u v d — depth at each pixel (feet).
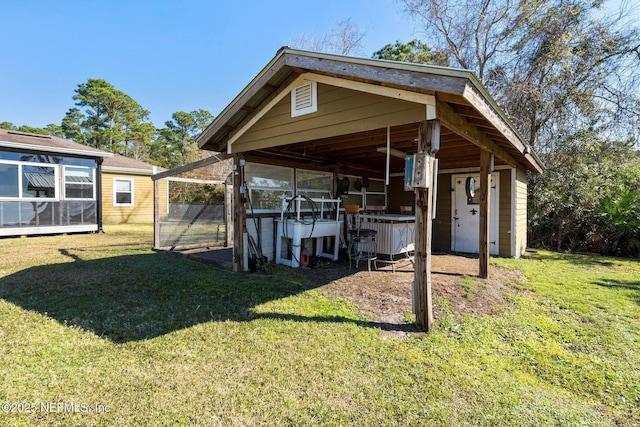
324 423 6.06
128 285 14.73
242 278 16.11
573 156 30.83
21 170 30.37
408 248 20.86
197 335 9.62
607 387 7.39
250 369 7.82
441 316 11.25
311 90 12.69
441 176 27.45
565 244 29.27
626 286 15.56
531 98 33.58
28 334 9.46
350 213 22.57
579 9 32.22
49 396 6.65
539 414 6.36
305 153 20.18
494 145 16.28
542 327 10.57
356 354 8.57
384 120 10.57
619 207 25.46
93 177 34.94
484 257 16.49
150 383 7.20
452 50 41.70
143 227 41.06
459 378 7.54
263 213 20.04
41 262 19.66
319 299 12.99
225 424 6.00
